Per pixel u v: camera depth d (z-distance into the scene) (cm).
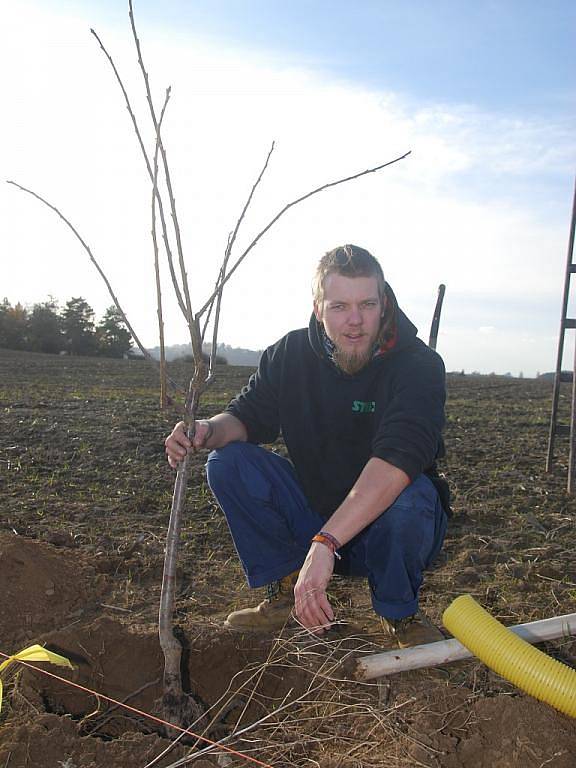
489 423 1023
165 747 223
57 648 278
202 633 289
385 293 281
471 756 216
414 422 254
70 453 663
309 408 297
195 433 249
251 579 300
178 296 240
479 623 237
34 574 323
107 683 275
